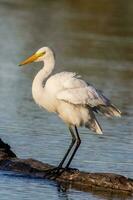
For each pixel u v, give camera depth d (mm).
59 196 13391
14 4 47719
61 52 32375
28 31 37906
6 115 19984
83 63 29984
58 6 48312
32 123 19172
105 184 13914
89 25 41156
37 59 15461
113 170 15195
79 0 49781
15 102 21922
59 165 14508
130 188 13797
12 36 36062
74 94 14672
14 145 16750
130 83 26750
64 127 18938
